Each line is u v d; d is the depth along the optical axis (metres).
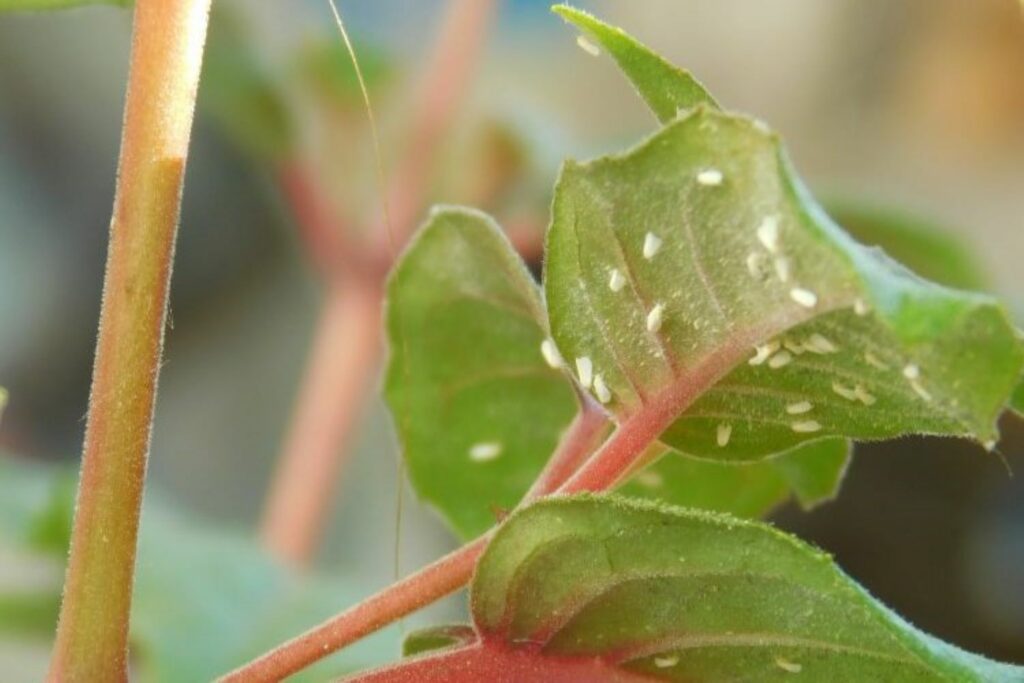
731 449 0.20
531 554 0.20
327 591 0.30
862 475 0.62
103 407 0.20
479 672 0.20
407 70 0.44
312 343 0.70
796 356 0.19
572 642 0.20
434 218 0.23
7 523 0.32
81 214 0.68
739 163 0.18
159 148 0.20
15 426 0.67
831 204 0.36
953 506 0.61
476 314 0.24
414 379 0.24
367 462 0.61
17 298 0.67
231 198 0.69
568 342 0.20
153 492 0.39
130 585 0.20
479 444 0.24
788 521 0.62
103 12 0.66
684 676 0.20
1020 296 0.56
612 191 0.19
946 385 0.18
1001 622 0.60
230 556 0.30
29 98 0.66
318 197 0.39
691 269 0.19
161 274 0.20
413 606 0.20
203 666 0.27
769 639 0.20
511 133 0.42
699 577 0.19
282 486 0.39
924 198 0.66
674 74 0.20
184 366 0.71
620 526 0.19
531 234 0.41
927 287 0.18
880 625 0.19
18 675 0.48
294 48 0.42
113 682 0.20
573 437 0.21
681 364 0.20
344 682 0.20
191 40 0.20
